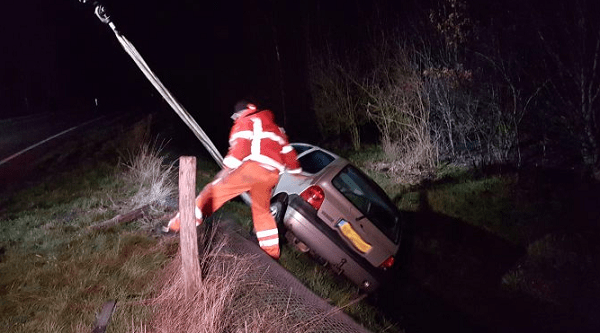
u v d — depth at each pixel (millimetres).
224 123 19172
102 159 10461
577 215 9016
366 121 14359
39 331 3504
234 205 7688
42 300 3934
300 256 6391
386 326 5582
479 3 11523
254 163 4371
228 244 4824
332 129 15156
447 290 7301
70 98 34781
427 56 11891
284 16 16344
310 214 5984
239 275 4035
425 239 8680
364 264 6023
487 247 8477
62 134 16406
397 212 6770
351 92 14047
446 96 11984
